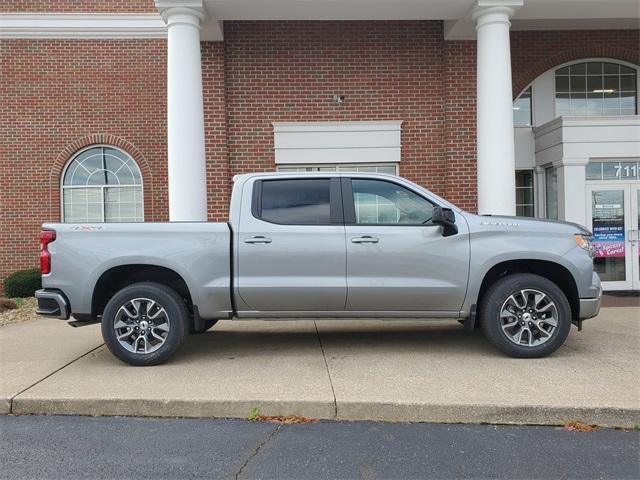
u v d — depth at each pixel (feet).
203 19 28.89
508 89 28.73
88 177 41.65
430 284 18.66
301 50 34.50
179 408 15.12
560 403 14.65
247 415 14.97
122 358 18.61
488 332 18.92
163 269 19.20
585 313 19.01
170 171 28.14
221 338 23.03
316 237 18.67
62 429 14.24
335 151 34.63
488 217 19.40
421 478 11.41
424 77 34.76
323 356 19.80
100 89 40.73
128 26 40.27
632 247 34.86
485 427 14.26
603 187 34.60
